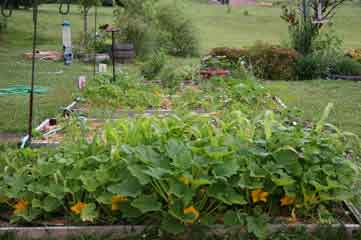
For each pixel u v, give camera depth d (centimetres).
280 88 1073
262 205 394
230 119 479
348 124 760
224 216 364
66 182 380
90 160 396
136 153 366
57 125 669
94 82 888
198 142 388
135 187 361
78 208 370
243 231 367
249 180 375
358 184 416
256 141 400
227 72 1027
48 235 365
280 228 372
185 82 1041
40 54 1573
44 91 1002
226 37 2527
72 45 1645
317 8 1399
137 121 425
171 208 352
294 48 1393
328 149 404
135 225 371
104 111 741
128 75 961
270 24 3203
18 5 2780
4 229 367
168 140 393
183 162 356
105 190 378
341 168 396
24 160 422
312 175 385
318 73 1281
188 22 1791
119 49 1480
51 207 374
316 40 1419
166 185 362
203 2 4522
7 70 1288
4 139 651
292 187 384
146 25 1585
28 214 376
